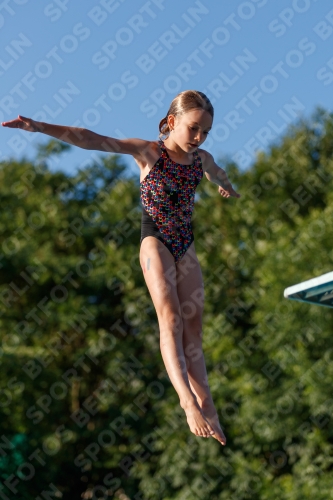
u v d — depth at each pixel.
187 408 6.59
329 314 21.83
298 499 20.08
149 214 7.41
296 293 10.20
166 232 7.35
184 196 7.44
